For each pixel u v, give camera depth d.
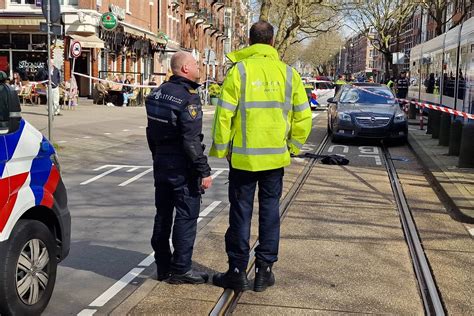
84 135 16.27
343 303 4.60
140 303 4.52
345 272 5.31
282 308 4.50
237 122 4.64
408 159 12.67
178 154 4.74
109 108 27.41
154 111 4.75
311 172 10.62
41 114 21.70
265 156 4.63
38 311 4.28
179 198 4.82
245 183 4.73
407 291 4.87
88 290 4.98
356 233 6.57
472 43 16.77
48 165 4.56
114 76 30.84
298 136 4.85
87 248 6.18
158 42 39.94
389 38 47.59
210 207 8.05
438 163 11.13
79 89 30.59
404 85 34.25
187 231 4.86
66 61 28.97
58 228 4.71
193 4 49.47
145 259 5.84
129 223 7.20
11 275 3.93
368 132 14.72
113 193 8.95
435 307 4.52
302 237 6.38
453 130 12.12
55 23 12.69
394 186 9.43
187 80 4.75
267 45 4.80
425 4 31.62
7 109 4.09
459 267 5.47
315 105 33.66
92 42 28.53
